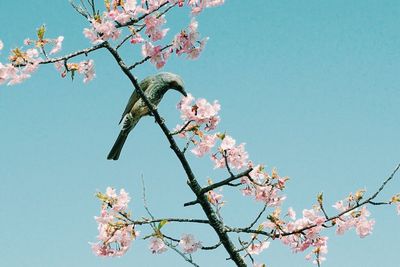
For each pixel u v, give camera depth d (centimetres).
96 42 463
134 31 484
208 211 557
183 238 531
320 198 555
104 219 530
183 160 545
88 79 501
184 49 483
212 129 527
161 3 470
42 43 464
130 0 458
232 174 542
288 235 572
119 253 535
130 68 500
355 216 552
